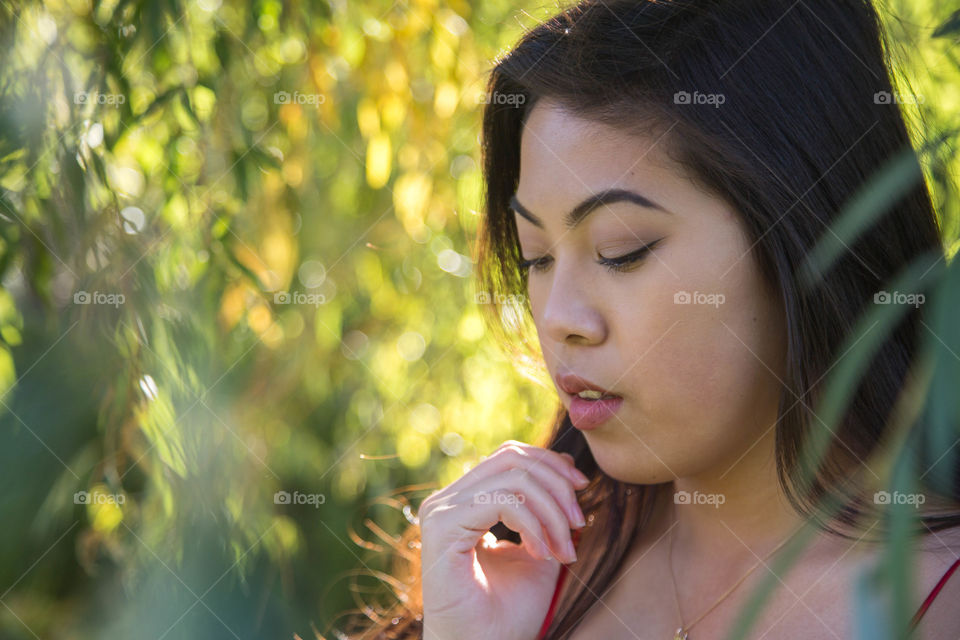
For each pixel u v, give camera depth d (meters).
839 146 1.39
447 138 3.15
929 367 1.06
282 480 3.71
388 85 2.97
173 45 2.59
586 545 1.71
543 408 3.44
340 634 2.43
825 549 1.37
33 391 3.33
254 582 3.13
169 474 2.68
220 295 2.85
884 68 1.50
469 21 3.09
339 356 3.69
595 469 1.78
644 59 1.37
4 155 2.44
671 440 1.41
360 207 3.59
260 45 2.84
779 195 1.34
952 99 2.30
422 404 3.64
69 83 2.49
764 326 1.38
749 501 1.45
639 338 1.37
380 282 3.62
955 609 1.23
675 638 1.52
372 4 2.96
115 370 2.67
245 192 2.72
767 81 1.37
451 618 1.61
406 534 2.11
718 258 1.35
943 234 1.64
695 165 1.34
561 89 1.40
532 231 1.47
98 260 2.54
